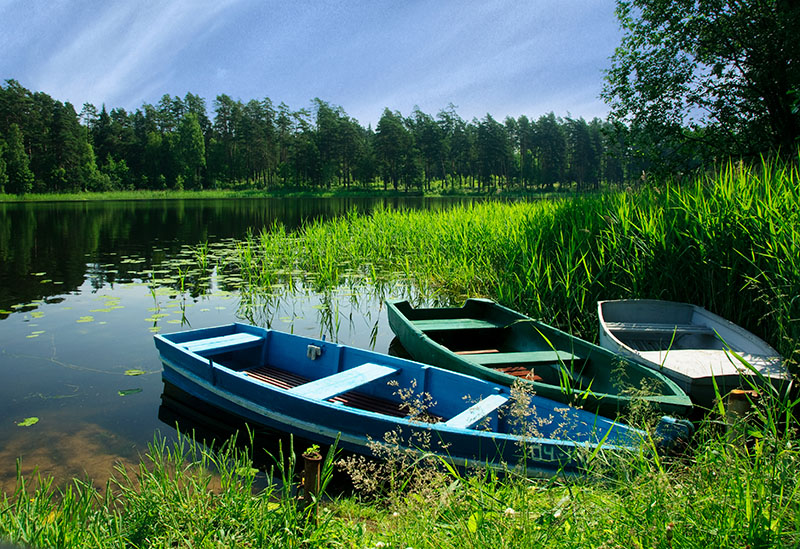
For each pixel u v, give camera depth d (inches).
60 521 92.5
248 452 156.1
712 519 76.2
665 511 78.2
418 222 572.4
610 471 107.0
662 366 166.6
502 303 319.0
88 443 159.2
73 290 394.9
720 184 259.9
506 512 79.1
